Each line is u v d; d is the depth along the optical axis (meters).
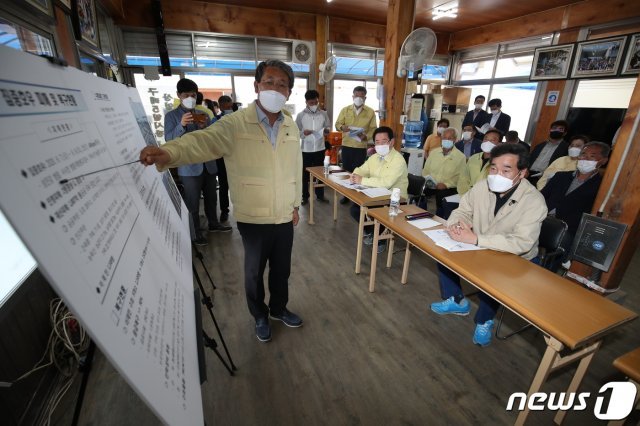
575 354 1.21
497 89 6.13
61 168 0.45
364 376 1.61
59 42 2.03
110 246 0.51
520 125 5.84
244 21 5.01
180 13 4.64
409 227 1.86
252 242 1.57
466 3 4.66
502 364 1.71
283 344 1.81
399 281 2.51
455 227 1.72
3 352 1.21
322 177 3.10
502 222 1.66
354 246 3.12
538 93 5.03
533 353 1.79
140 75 4.62
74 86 0.62
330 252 2.99
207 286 2.37
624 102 4.21
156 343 0.52
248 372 1.61
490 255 1.51
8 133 0.36
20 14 1.59
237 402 1.45
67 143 0.50
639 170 2.02
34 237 0.33
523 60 5.53
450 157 3.51
